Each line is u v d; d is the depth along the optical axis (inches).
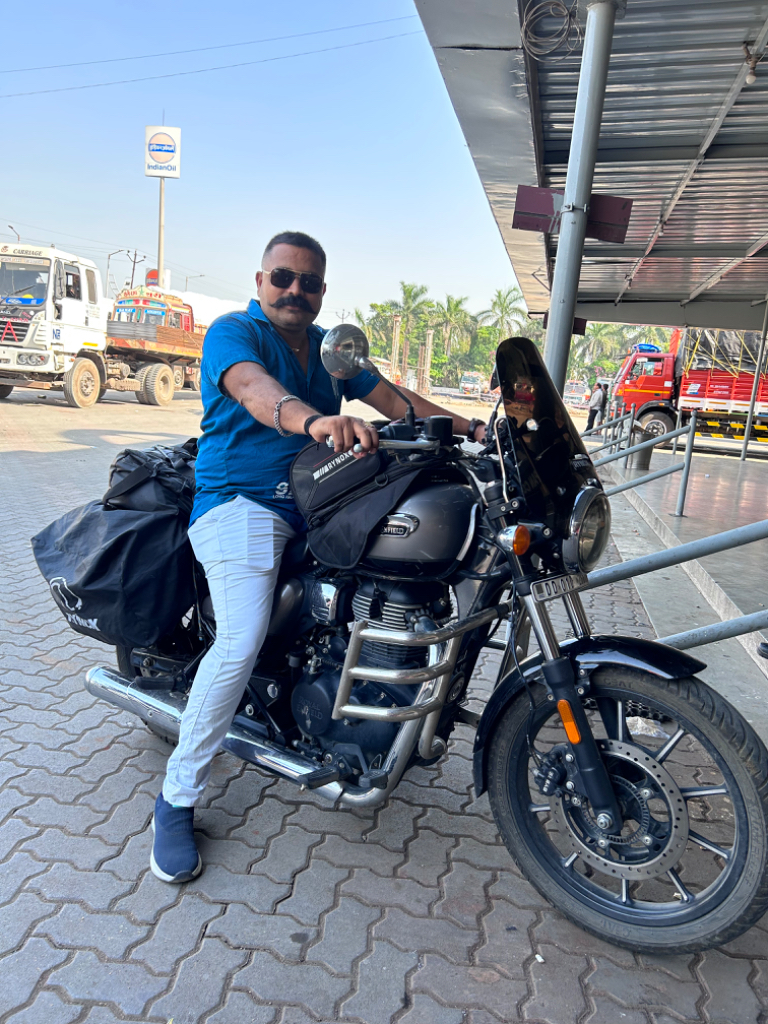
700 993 73.4
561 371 174.1
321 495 81.2
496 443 76.5
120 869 87.7
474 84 200.5
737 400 656.4
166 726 99.0
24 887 83.7
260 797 104.0
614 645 75.3
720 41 193.3
